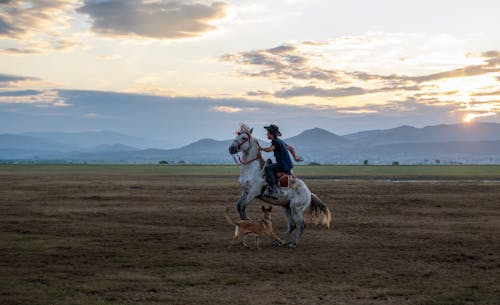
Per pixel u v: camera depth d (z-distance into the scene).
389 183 34.38
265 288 8.41
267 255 11.16
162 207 20.56
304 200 12.41
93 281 8.77
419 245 12.47
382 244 12.60
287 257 10.95
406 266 10.15
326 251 11.68
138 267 9.89
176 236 13.62
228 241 12.91
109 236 13.55
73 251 11.41
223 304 7.50
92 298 7.74
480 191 28.25
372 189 29.44
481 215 18.45
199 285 8.58
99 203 22.03
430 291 8.30
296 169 70.12
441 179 41.59
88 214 18.25
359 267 10.02
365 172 57.16
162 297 7.84
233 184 33.88
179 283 8.68
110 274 9.29
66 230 14.55
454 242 12.89
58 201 22.78
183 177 45.12
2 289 8.20
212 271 9.58
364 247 12.20
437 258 10.93
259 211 19.48
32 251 11.38
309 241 13.05
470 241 13.03
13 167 80.19
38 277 9.00
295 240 12.21
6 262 10.25
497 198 24.23
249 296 7.93
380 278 9.15
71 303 7.46
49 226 15.32
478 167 79.50
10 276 9.07
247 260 10.60
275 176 12.27
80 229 14.75
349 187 30.81
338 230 14.93
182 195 25.89
